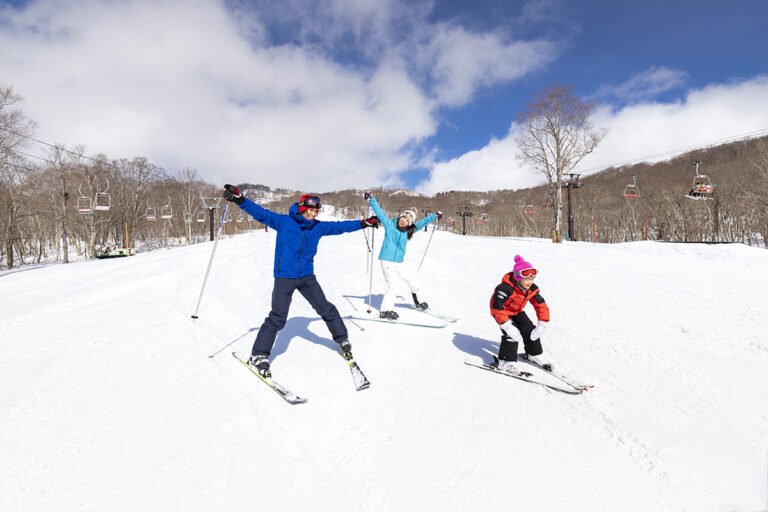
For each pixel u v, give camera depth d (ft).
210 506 5.91
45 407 8.84
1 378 10.46
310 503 6.08
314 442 7.72
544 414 8.73
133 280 27.81
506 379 10.55
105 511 5.73
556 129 102.99
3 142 74.13
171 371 11.00
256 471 6.79
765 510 5.86
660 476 6.68
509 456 7.24
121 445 7.42
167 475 6.59
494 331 14.90
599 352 12.49
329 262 35.32
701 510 5.93
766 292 20.86
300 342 13.43
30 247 155.33
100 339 13.89
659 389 9.86
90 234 139.23
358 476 6.73
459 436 7.87
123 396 9.42
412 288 17.24
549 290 21.97
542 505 6.02
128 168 168.35
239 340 13.80
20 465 6.76
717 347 12.67
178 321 16.42
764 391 9.59
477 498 6.18
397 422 8.41
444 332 14.67
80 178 125.90
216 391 9.79
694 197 73.61
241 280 26.20
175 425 8.18
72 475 6.54
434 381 10.38
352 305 18.81
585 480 6.60
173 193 197.06
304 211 10.71
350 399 9.42
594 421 8.43
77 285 28.37
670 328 14.78
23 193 107.86
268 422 8.41
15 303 22.07
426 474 6.77
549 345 13.21
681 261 35.47
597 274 27.58
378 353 12.38
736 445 7.49
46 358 11.99
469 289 22.99
